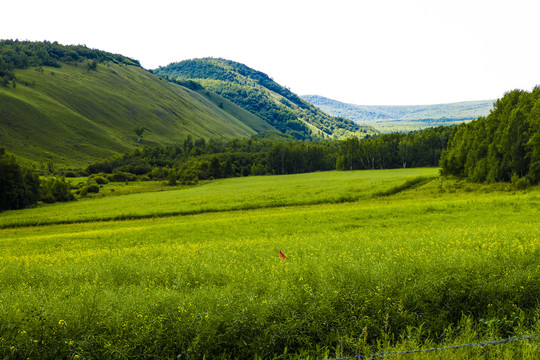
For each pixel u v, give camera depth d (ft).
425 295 21.16
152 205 192.34
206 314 18.85
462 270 22.82
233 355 18.94
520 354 16.65
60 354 17.99
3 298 22.49
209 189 286.25
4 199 231.30
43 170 489.26
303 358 17.84
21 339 17.88
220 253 43.21
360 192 168.25
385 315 19.77
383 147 417.69
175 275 30.45
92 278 32.24
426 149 393.70
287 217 103.40
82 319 19.38
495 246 30.37
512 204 91.61
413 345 17.48
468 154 194.08
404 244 38.09
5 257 68.18
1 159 236.22
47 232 131.75
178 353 18.28
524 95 195.11
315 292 21.66
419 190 170.30
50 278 33.55
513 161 165.78
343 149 460.96
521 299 21.16
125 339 17.99
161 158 592.19
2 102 654.12
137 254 51.49
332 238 54.65
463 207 93.09
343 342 18.29
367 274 23.21
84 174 495.82
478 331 19.43
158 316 19.36
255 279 25.98
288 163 476.13
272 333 19.01
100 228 130.00
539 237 36.40
